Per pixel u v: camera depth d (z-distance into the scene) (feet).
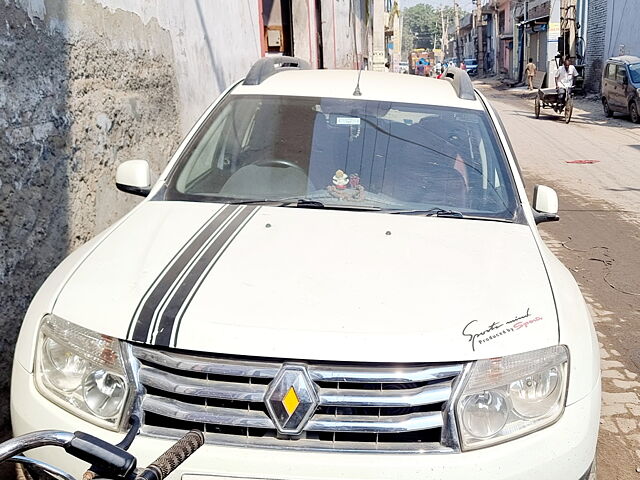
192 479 6.73
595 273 21.42
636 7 85.20
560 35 111.34
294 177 11.03
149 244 8.92
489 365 7.07
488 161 11.39
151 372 7.07
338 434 6.89
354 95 12.39
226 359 6.95
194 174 11.28
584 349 7.83
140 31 17.66
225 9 26.03
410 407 6.92
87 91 14.69
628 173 40.01
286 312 7.29
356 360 6.83
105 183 15.58
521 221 10.49
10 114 11.76
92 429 7.11
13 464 9.75
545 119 75.00
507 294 8.00
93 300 7.68
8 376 11.55
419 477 6.77
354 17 64.18
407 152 11.37
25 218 12.25
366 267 8.29
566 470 7.21
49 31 13.10
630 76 69.77
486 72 202.39
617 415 12.75
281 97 12.41
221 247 8.70
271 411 6.80
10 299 11.76
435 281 8.09
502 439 7.07
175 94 20.34
